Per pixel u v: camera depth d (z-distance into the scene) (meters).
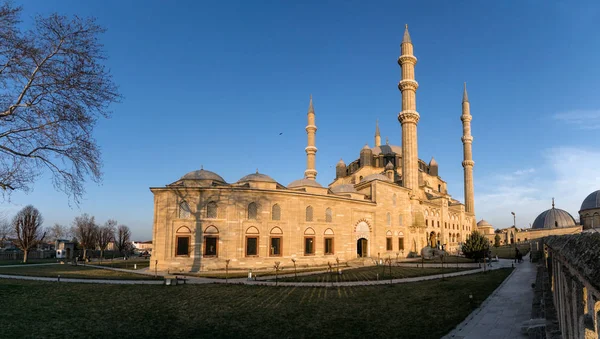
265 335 16.66
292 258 51.84
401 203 71.00
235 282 33.72
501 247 106.81
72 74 17.08
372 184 66.31
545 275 24.02
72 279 36.62
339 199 58.34
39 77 16.69
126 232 116.31
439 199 89.25
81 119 17.77
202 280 35.69
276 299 24.88
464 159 103.25
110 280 35.66
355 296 25.77
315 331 17.16
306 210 55.06
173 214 47.62
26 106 16.86
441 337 15.64
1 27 15.89
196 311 21.38
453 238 95.00
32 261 73.38
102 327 18.03
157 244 47.03
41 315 20.34
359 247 63.81
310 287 30.20
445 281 31.84
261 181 54.06
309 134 90.19
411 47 75.12
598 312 5.23
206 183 51.94
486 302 22.06
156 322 18.95
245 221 49.56
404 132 74.50
